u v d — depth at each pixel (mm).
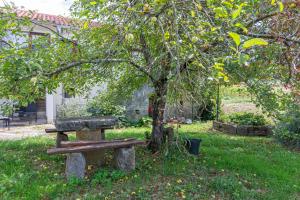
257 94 4809
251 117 10469
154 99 5820
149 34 4246
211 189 4184
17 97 3785
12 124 11266
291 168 5516
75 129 5586
